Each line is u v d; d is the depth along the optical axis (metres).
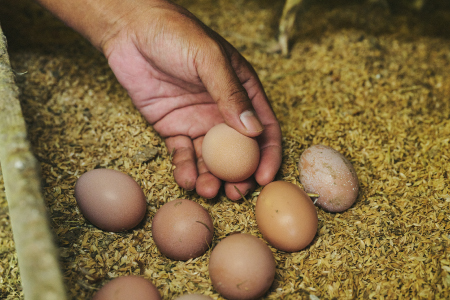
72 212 0.48
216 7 0.78
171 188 0.50
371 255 0.46
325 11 0.77
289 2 0.65
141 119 0.57
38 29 0.68
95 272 0.44
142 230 0.47
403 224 0.48
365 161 0.54
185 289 0.43
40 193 0.37
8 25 0.67
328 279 0.44
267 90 0.63
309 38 0.72
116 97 0.60
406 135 0.57
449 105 0.62
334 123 0.58
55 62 0.63
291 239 0.44
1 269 0.46
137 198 0.45
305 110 0.60
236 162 0.45
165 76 0.51
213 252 0.42
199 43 0.47
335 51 0.69
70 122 0.57
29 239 0.35
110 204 0.44
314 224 0.44
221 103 0.46
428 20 0.78
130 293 0.40
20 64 0.62
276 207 0.44
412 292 0.44
